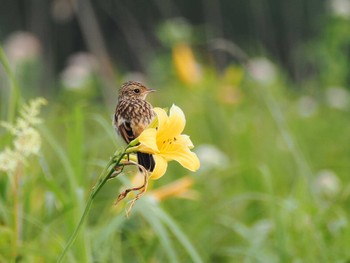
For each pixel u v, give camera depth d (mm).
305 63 22094
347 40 19047
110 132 7156
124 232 7828
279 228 7730
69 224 6574
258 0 23250
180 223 9055
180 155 4508
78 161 7102
